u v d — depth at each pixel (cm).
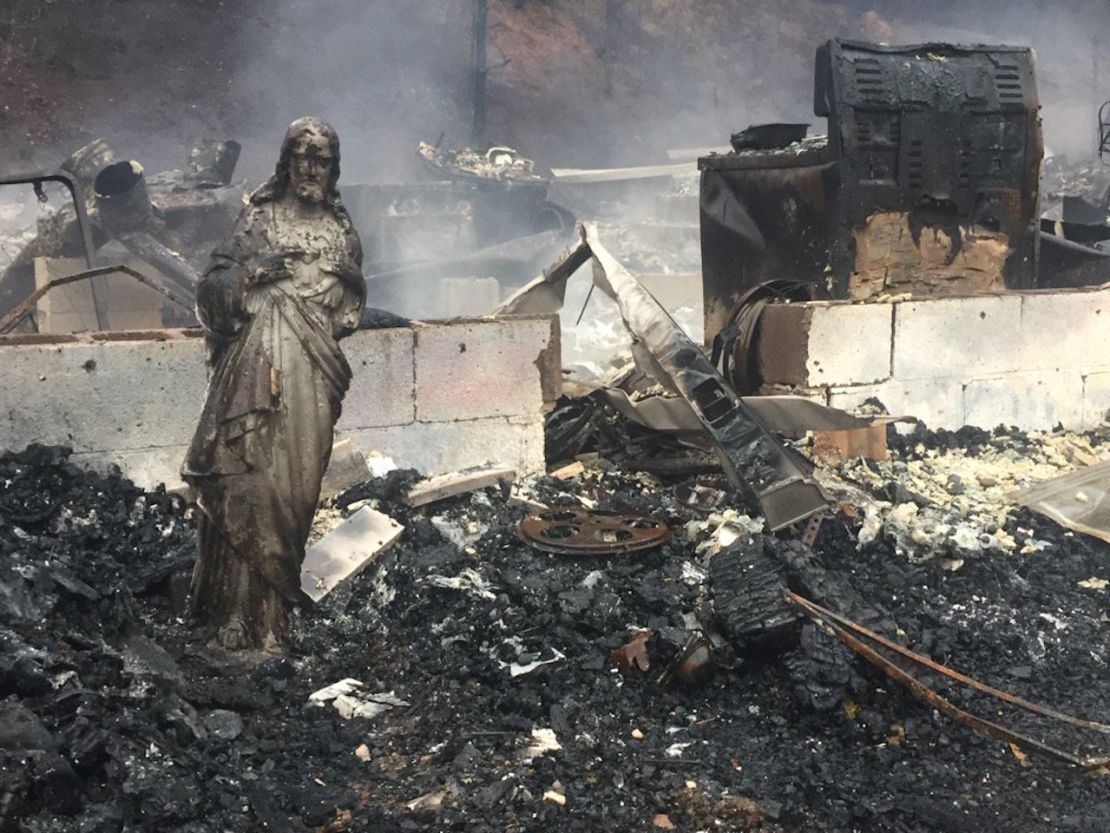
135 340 713
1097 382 1004
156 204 1579
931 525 743
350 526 680
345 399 769
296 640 596
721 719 551
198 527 585
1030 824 475
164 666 550
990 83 991
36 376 688
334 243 570
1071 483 821
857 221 956
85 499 675
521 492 770
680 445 852
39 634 534
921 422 936
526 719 539
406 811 467
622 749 520
